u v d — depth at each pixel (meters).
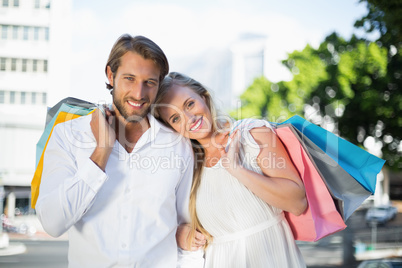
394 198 31.67
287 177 2.10
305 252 15.94
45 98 31.31
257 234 2.16
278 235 2.18
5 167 24.34
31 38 31.45
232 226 2.20
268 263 2.13
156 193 2.03
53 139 1.97
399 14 6.72
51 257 15.41
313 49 22.11
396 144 16.80
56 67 31.33
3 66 31.22
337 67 19.41
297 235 2.31
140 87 1.91
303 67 22.19
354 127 17.38
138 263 1.97
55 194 1.82
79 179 1.83
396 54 16.16
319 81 20.38
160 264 2.06
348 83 18.28
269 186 2.05
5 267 13.34
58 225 1.83
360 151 2.20
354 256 14.86
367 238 18.34
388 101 16.69
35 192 2.05
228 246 2.21
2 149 24.19
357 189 2.20
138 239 1.98
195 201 2.26
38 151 2.17
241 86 35.88
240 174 2.09
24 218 25.27
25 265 13.78
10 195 25.00
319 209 2.21
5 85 31.22
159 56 1.93
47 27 31.61
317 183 2.18
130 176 2.00
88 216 1.95
